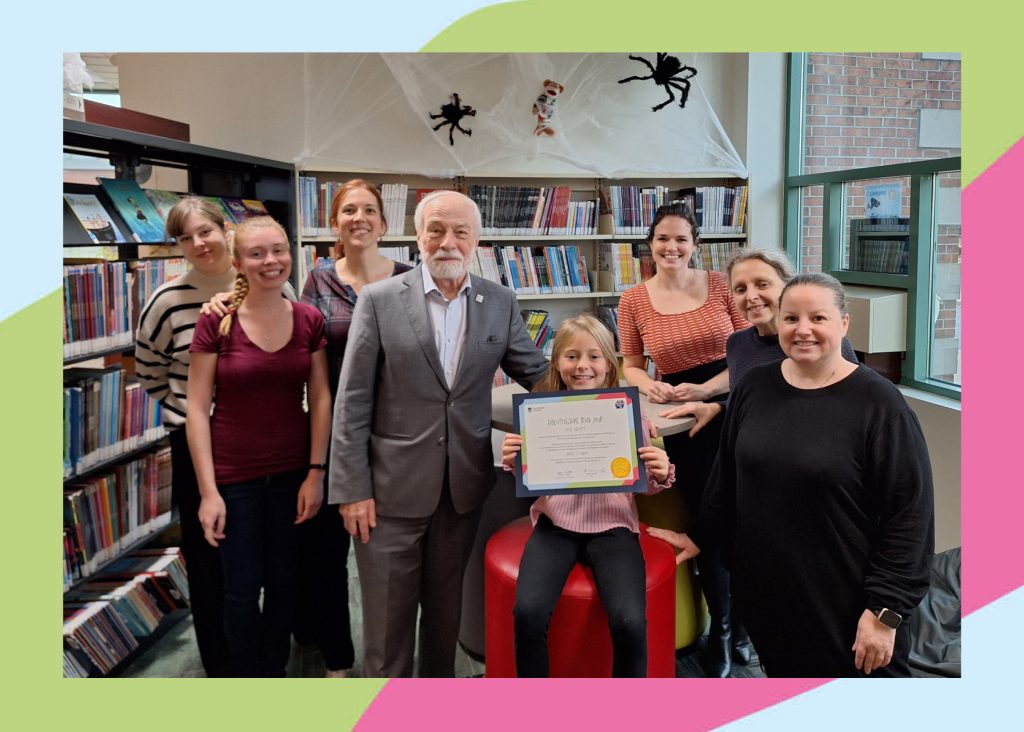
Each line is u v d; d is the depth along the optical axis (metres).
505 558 2.24
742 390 2.08
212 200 3.92
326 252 4.88
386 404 2.22
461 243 2.14
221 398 2.31
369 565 2.27
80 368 3.11
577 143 5.25
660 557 2.27
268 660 2.47
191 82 4.88
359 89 4.95
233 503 2.32
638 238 5.11
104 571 3.23
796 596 1.92
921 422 3.59
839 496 1.84
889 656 1.81
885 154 4.20
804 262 5.08
